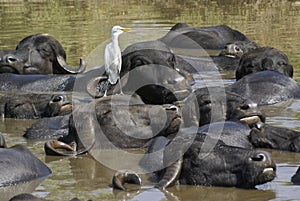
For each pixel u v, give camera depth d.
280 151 13.19
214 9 32.09
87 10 32.12
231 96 14.55
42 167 12.53
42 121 15.02
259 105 16.61
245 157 11.54
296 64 20.81
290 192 11.35
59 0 35.09
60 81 19.31
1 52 21.73
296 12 30.95
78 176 12.41
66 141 13.98
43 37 21.97
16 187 11.82
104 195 11.47
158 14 30.86
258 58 18.81
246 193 11.41
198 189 11.66
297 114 15.68
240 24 28.47
